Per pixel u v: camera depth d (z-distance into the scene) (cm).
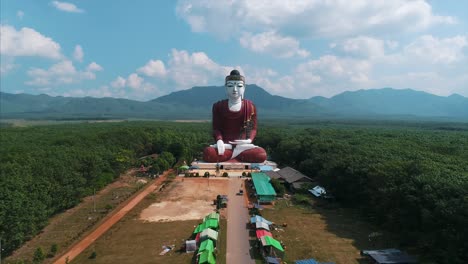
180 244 4084
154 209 5409
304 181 6788
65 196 5356
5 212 3916
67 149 7525
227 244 4056
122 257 3772
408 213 4066
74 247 4050
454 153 7512
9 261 3766
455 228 3400
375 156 5956
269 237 3862
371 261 3619
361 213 5191
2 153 7106
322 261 3638
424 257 3606
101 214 5250
